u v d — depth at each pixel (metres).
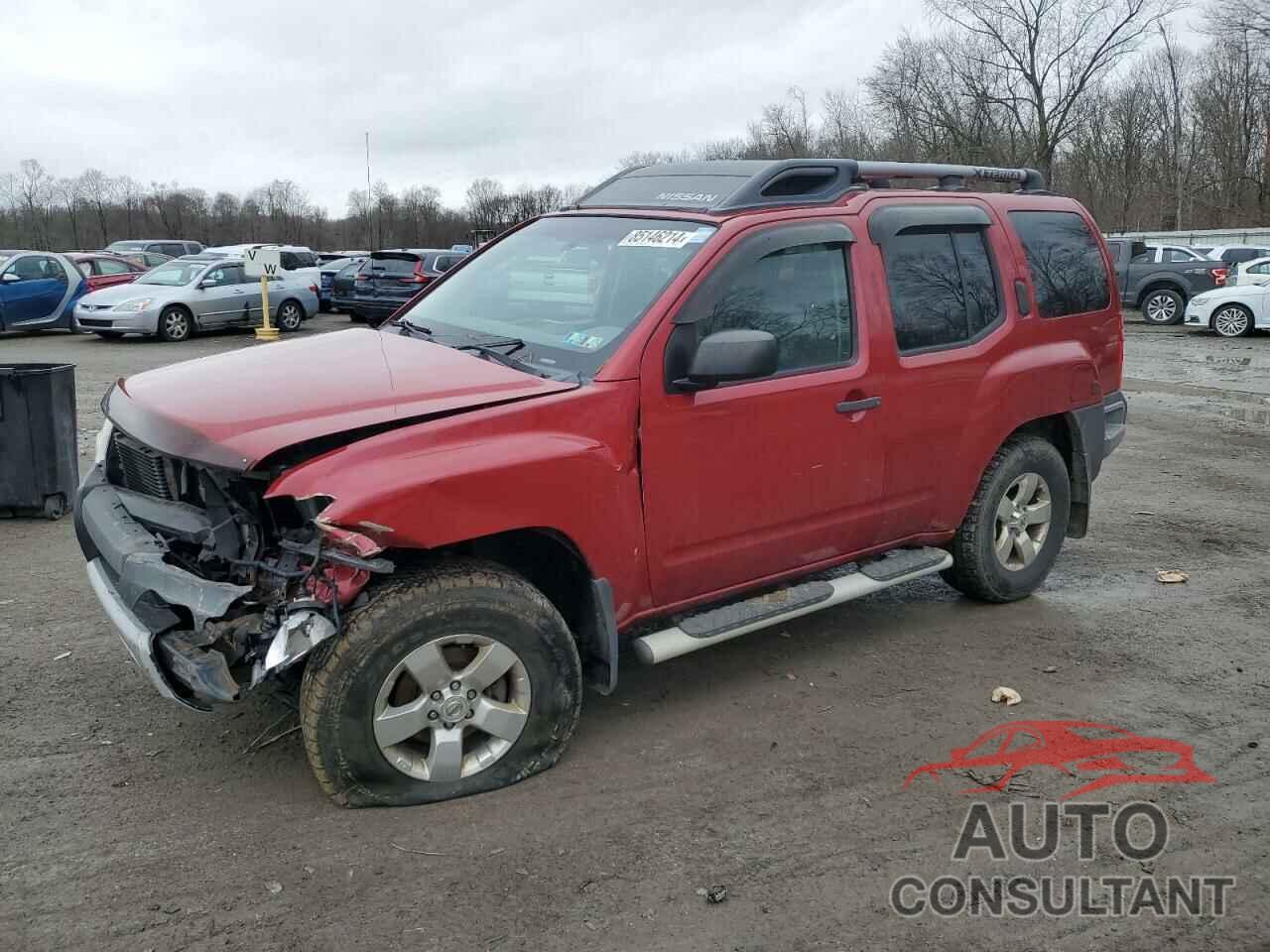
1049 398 5.23
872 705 4.33
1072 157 50.03
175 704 4.18
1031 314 5.17
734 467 3.98
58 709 4.13
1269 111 49.25
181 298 18.86
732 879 3.13
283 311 20.84
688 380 3.77
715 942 2.85
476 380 3.59
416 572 3.39
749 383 4.01
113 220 62.94
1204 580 6.01
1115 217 51.69
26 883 3.02
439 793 3.48
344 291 23.16
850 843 3.33
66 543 6.36
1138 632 5.19
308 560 3.25
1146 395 13.31
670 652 3.88
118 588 3.59
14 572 5.80
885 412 4.45
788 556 4.29
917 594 5.71
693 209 4.23
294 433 3.18
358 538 3.08
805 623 5.25
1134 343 19.97
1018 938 2.91
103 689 4.32
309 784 3.59
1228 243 37.09
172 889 3.01
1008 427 5.05
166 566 3.34
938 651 4.91
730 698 4.36
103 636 4.88
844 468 4.35
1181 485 8.38
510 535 3.61
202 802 3.47
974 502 5.14
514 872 3.13
